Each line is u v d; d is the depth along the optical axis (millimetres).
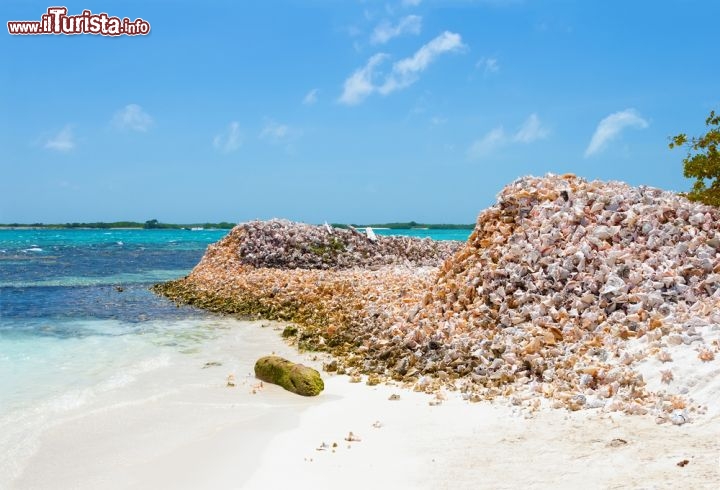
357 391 9734
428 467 6266
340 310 16109
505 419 7664
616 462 5930
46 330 16172
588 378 8328
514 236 13156
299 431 7656
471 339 10688
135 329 16375
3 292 25359
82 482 6258
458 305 12203
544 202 13938
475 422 7660
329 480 6066
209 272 26844
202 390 9891
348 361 11734
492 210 14688
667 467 5652
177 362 12141
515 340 10203
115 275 34344
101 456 6953
